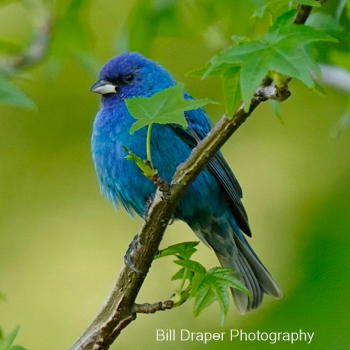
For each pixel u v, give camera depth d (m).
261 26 9.70
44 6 9.62
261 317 10.68
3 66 9.22
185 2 9.37
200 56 14.92
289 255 12.02
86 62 9.63
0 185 14.73
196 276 6.29
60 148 14.80
